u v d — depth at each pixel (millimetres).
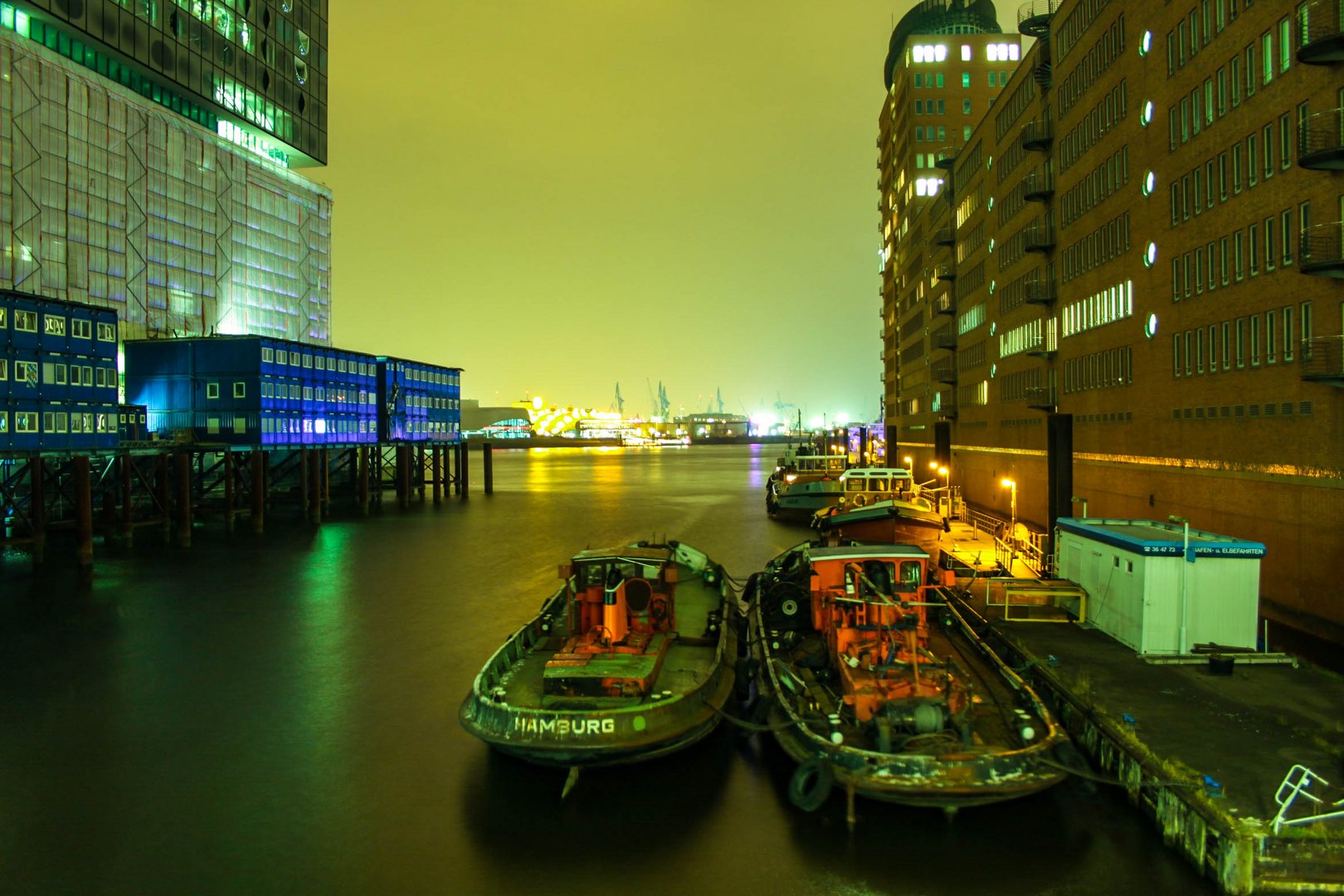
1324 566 20750
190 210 62000
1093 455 36469
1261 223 23656
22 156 47781
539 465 161875
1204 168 26875
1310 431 21328
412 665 21516
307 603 29219
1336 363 20141
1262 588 23516
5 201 46719
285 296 74188
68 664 21688
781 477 63281
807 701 14172
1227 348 25406
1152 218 30547
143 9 57375
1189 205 27859
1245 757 11898
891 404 98625
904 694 12641
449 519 57656
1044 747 11945
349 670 21141
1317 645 20156
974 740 12281
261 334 70750
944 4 88688
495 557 40188
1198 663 15922
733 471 131875
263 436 49188
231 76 67000
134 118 56344
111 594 30656
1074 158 39031
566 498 76438
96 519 43062
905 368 87562
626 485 96000
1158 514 29953
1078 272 38719
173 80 60406
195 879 11688
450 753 15703
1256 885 10055
